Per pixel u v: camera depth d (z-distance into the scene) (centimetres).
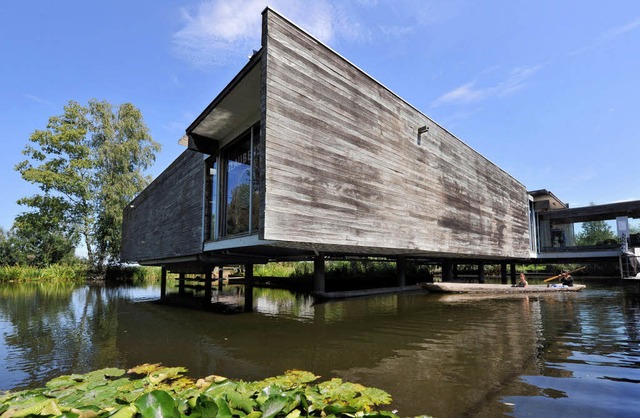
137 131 2459
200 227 811
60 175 2134
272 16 521
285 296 1114
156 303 974
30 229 2181
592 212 1608
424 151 836
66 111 2270
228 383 245
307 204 535
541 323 562
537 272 2214
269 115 494
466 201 1008
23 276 1998
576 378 299
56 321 679
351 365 348
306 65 563
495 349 402
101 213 2264
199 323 624
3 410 195
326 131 582
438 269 2145
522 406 242
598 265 1939
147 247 1216
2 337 533
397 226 713
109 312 799
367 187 651
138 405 181
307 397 226
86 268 2205
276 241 546
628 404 243
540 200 1728
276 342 459
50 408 194
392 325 561
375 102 699
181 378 310
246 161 705
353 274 1395
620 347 404
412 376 311
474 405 245
